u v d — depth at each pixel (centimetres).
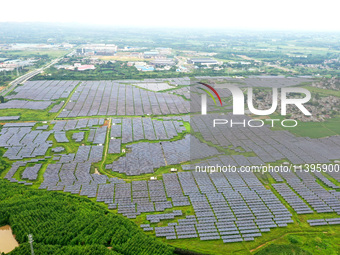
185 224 10769
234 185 12862
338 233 10450
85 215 10994
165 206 11662
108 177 13688
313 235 10350
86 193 12394
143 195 12338
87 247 9519
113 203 11806
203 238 10131
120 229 10369
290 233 10462
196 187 12825
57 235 10050
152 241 9856
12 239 10231
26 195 12225
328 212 11512
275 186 12862
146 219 11000
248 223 10856
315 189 12719
